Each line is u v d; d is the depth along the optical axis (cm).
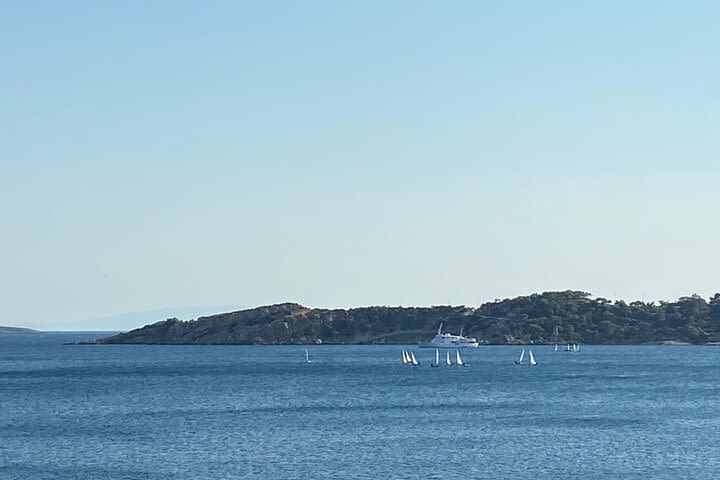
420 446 11581
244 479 9556
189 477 9656
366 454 10994
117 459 10756
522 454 10956
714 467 10075
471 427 13475
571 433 12744
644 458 10638
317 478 9575
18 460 10744
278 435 12631
